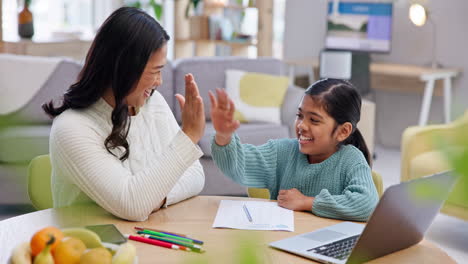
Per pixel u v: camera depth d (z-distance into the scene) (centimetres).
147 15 129
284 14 592
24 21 460
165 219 130
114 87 127
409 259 110
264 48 523
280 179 161
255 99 378
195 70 376
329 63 469
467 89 492
